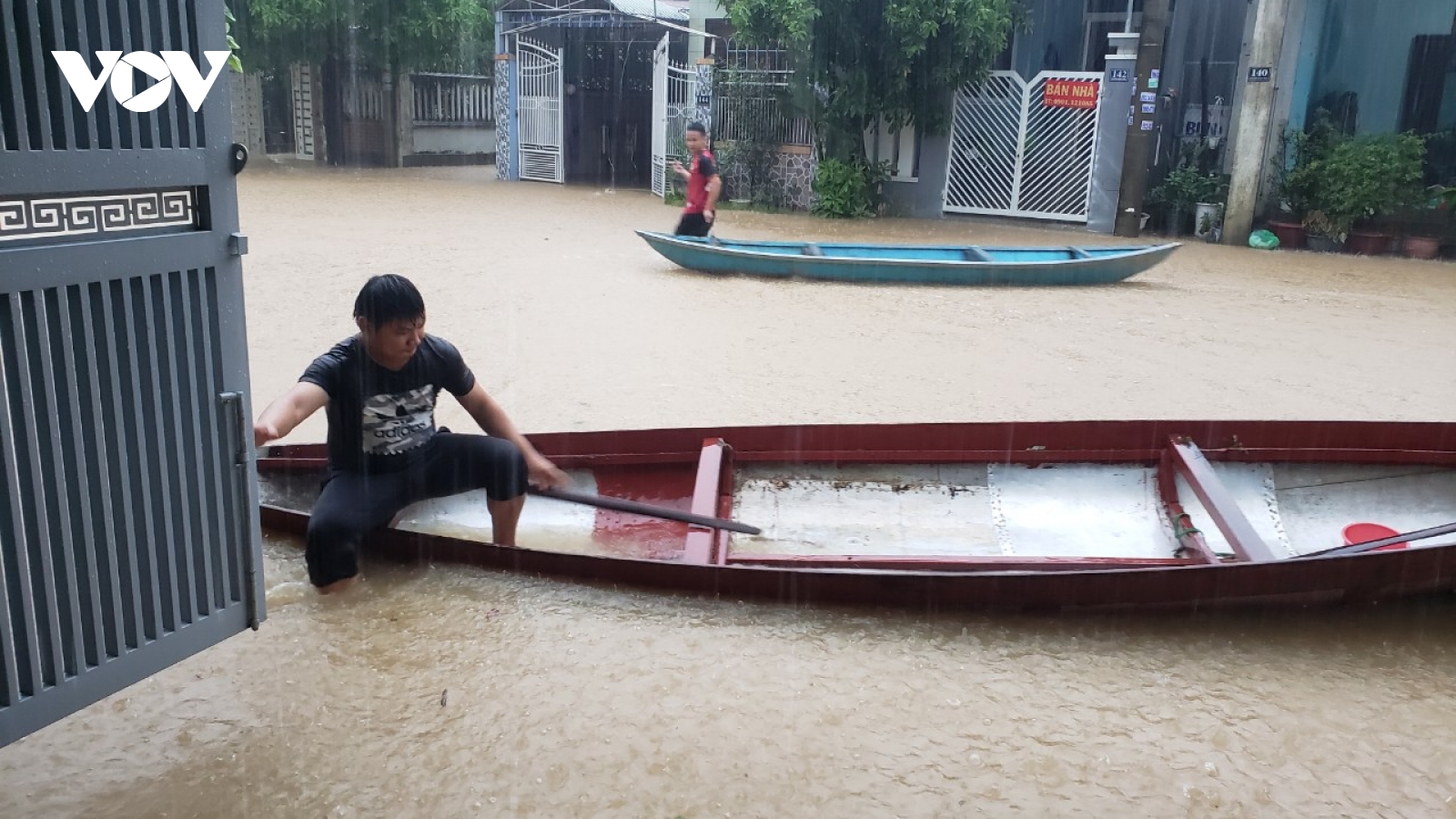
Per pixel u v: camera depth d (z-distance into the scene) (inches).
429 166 896.3
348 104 852.6
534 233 495.5
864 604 129.3
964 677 116.8
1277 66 520.7
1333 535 161.9
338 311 304.2
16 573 79.0
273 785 94.3
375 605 128.5
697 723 106.1
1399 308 372.5
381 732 103.0
